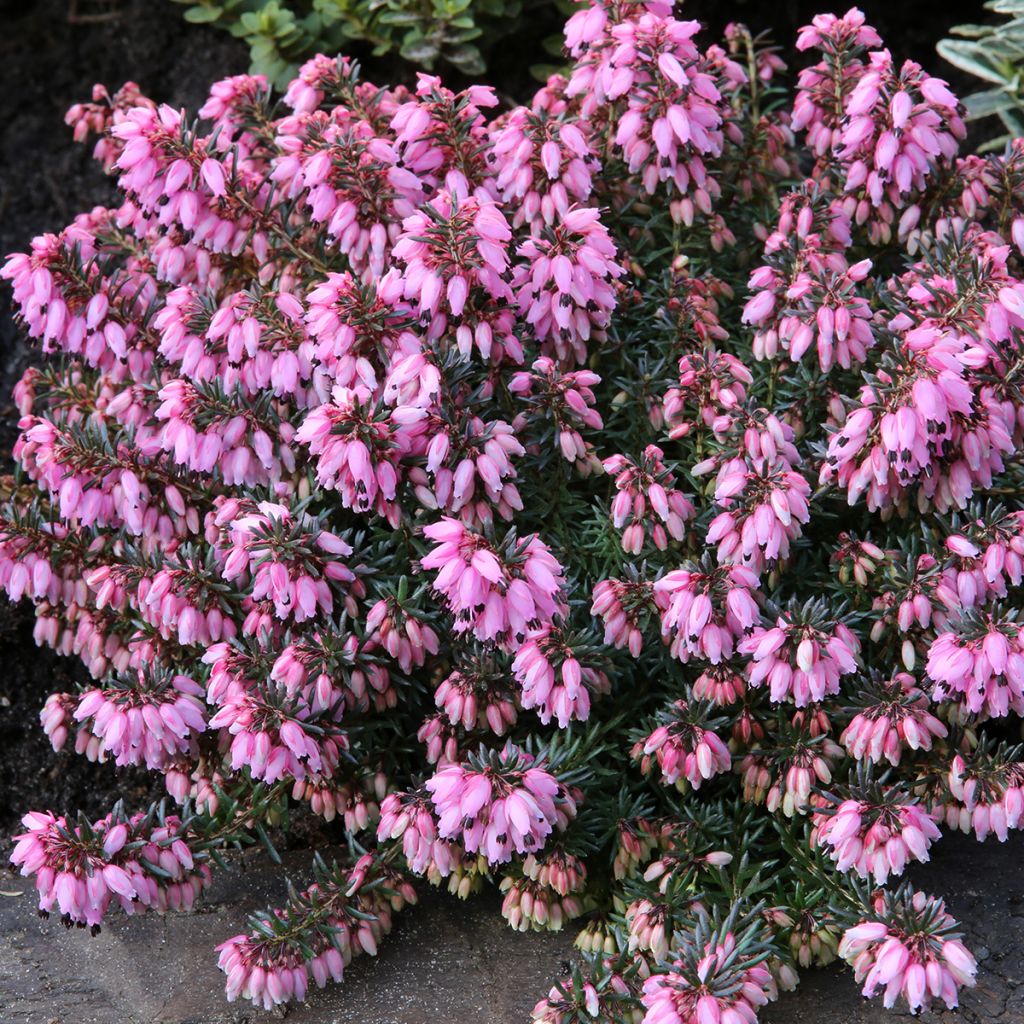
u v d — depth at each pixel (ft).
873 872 1.51
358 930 1.59
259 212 1.66
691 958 1.47
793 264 1.63
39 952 1.64
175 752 1.59
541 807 1.49
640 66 1.65
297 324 1.60
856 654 1.54
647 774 1.60
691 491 1.69
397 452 1.55
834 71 1.72
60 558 1.69
